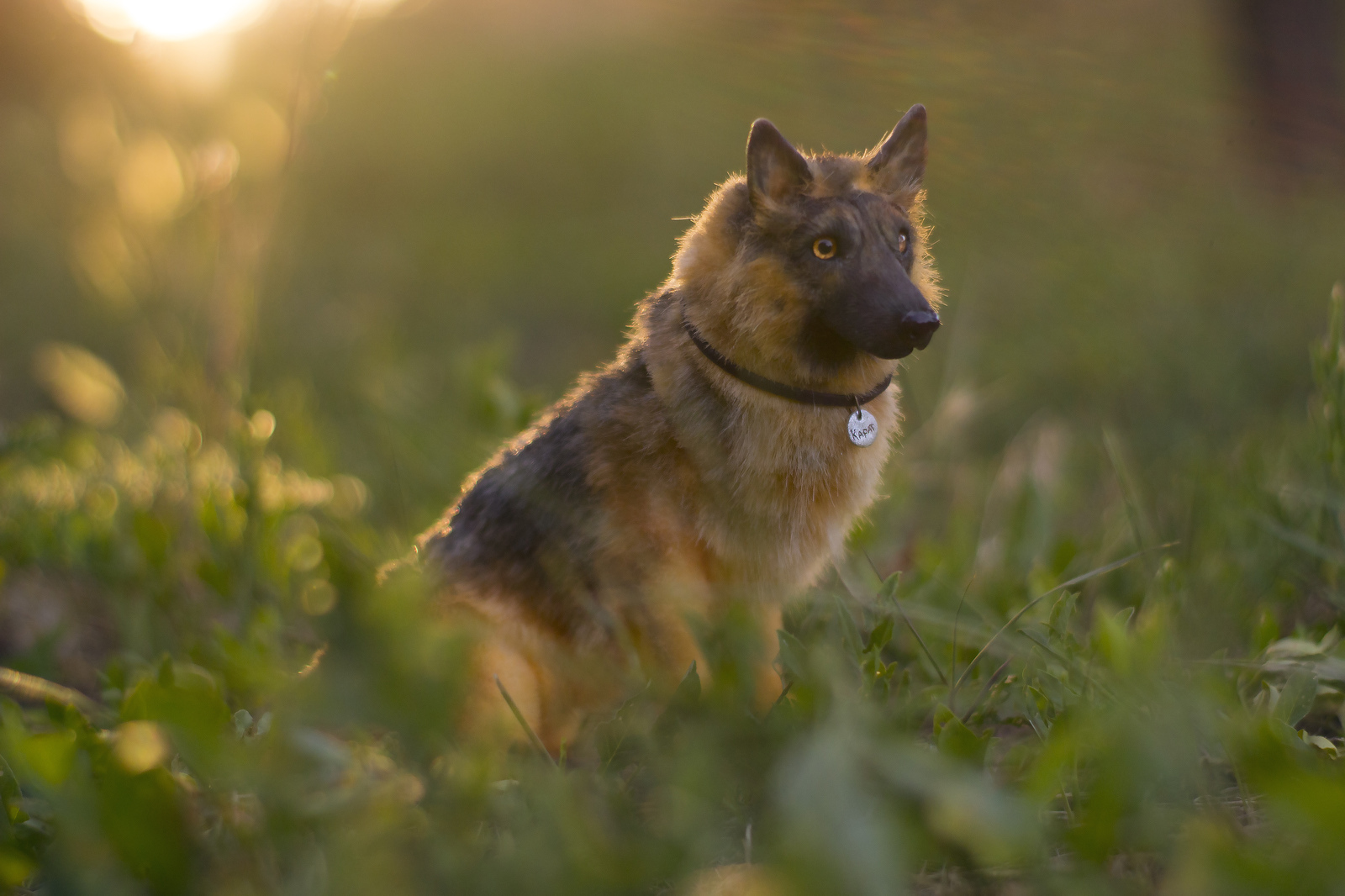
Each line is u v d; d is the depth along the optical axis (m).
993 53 4.95
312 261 13.60
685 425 3.88
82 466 6.41
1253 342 7.80
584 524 3.95
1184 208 7.67
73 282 11.66
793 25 4.55
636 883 2.40
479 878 2.38
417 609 2.39
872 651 3.48
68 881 2.39
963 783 2.21
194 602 5.22
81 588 5.77
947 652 4.21
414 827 2.66
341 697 2.35
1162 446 6.75
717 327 3.92
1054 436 6.70
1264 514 4.61
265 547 4.82
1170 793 2.75
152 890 2.43
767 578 4.09
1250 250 8.23
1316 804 2.06
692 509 3.92
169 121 6.27
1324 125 8.48
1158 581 4.11
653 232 14.89
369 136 16.42
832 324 3.87
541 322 12.68
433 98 16.50
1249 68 8.25
